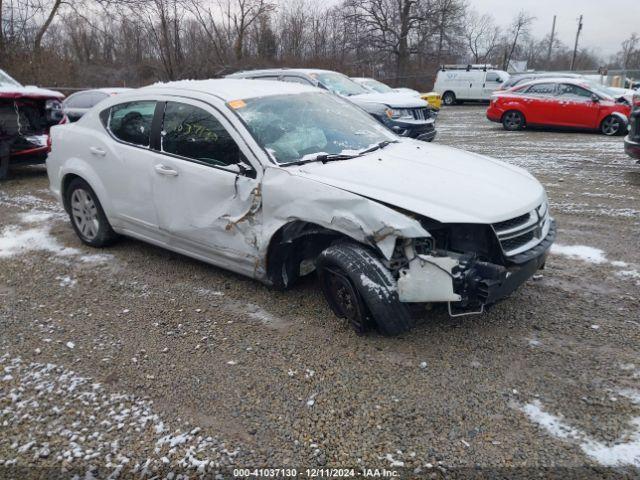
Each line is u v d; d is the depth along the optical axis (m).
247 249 4.02
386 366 3.28
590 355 3.34
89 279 4.77
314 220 3.53
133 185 4.79
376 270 3.30
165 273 4.85
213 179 4.11
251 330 3.77
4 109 8.52
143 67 27.88
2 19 21.45
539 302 4.07
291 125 4.28
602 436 2.65
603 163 9.64
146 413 2.93
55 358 3.50
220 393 3.08
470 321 3.79
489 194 3.49
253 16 34.69
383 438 2.69
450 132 15.59
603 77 25.73
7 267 5.10
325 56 40.28
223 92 4.45
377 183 3.52
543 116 15.06
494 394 2.99
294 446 2.66
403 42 43.19
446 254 3.27
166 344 3.63
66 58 25.33
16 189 8.38
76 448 2.69
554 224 4.00
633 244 5.29
